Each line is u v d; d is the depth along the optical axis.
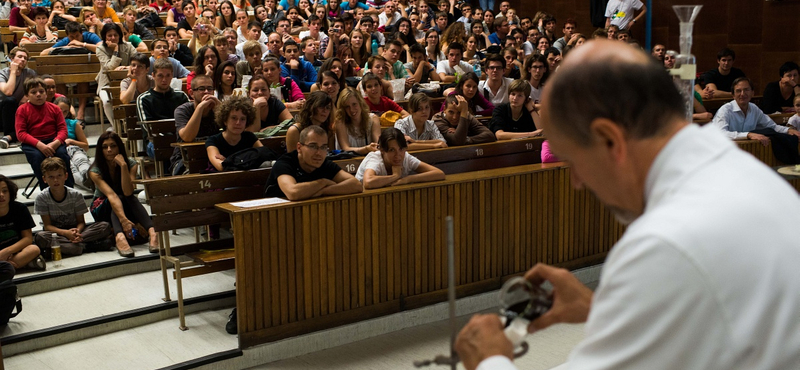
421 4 11.48
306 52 7.72
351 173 4.50
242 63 6.61
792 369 0.81
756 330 0.78
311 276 3.82
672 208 0.83
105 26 7.19
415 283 4.19
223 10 9.52
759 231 0.81
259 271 3.66
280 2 11.08
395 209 4.05
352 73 7.16
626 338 0.82
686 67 1.84
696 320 0.78
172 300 4.22
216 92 5.93
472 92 6.23
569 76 0.88
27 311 4.08
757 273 0.79
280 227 3.70
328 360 3.74
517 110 5.70
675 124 0.88
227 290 4.41
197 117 4.81
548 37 11.19
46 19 8.96
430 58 8.69
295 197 3.74
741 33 8.62
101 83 7.21
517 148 5.19
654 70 0.87
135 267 4.69
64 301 4.22
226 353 3.63
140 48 8.05
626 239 0.85
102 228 4.81
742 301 0.78
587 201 4.84
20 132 5.72
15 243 4.39
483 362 0.97
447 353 3.79
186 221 4.05
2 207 4.36
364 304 4.02
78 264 4.57
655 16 7.55
